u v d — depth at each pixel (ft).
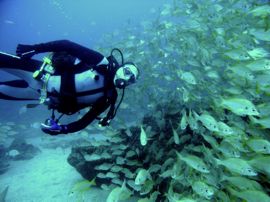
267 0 19.38
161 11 26.50
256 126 13.12
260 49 15.96
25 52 10.97
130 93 23.48
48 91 10.53
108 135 19.76
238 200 11.50
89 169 20.44
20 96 11.71
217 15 20.44
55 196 19.86
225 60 17.47
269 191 11.69
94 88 10.15
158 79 25.91
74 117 42.88
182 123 14.28
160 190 16.87
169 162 15.58
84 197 18.93
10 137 40.42
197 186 11.58
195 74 17.78
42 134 41.27
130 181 16.16
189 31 20.84
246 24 18.69
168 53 23.50
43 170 25.30
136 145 19.60
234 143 12.21
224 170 12.53
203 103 17.99
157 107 21.12
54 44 10.34
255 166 10.59
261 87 13.56
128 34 30.55
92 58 10.13
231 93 15.83
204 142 16.39
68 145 33.22
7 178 24.07
